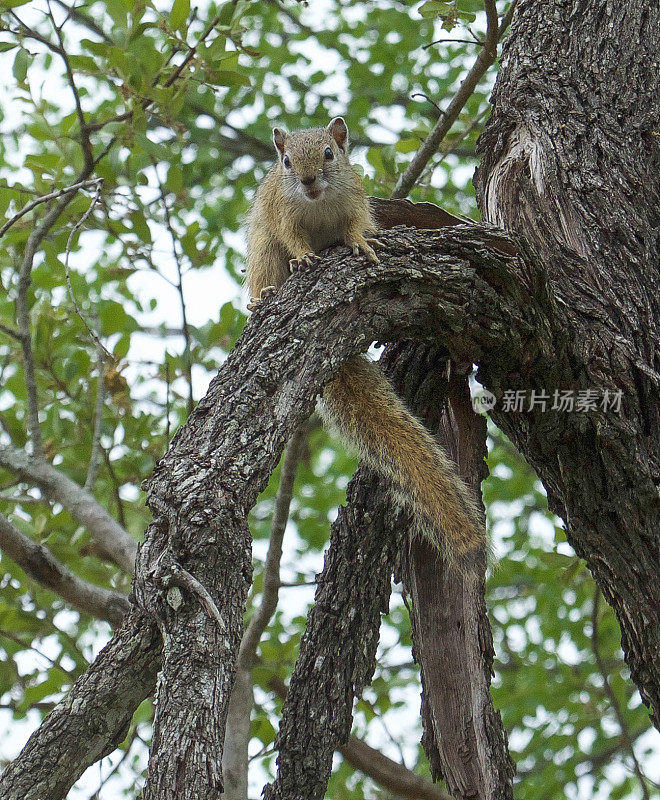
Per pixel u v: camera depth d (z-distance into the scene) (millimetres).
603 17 10570
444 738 8297
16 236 13148
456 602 8656
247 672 11297
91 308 14711
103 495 14539
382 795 15852
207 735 4941
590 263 8961
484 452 9500
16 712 12680
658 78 10133
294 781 7742
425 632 8656
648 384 8234
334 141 10469
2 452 12523
